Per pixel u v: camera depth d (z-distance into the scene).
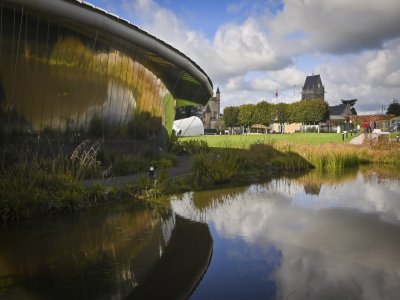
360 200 8.88
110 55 12.71
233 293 3.82
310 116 71.88
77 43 11.16
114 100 13.60
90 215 7.32
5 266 4.64
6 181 7.46
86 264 4.70
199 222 6.80
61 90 11.10
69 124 11.64
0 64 9.23
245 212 7.64
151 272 4.41
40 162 9.07
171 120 21.58
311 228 6.32
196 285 4.04
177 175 12.14
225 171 11.99
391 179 12.80
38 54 10.11
